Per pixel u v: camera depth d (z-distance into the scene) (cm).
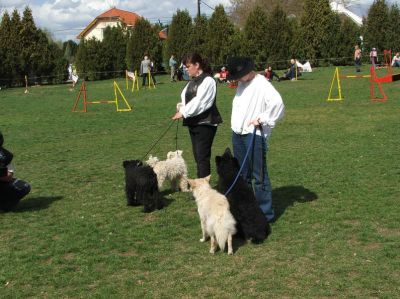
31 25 3869
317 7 3978
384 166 815
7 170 653
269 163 885
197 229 575
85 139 1250
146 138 1227
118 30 4281
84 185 798
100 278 451
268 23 3862
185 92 655
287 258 475
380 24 3953
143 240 545
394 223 557
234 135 579
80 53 4166
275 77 3119
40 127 1497
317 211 612
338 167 830
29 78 3897
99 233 572
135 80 2889
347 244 504
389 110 1474
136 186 652
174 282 434
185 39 3922
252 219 517
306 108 1644
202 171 662
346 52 3997
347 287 409
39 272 467
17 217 643
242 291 411
